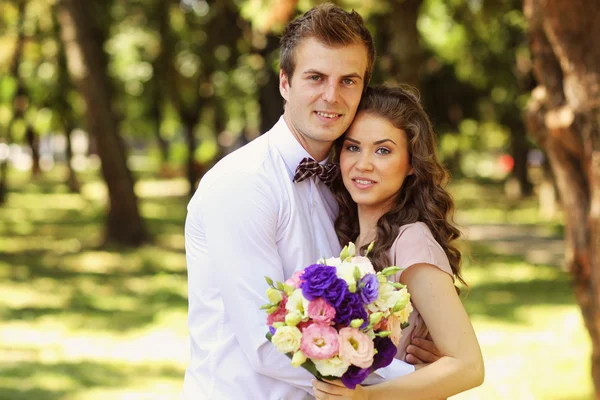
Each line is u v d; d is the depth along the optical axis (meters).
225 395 2.78
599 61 4.84
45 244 19.06
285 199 2.79
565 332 9.33
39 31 21.72
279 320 2.46
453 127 25.55
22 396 7.38
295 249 2.80
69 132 33.00
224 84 23.92
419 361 2.89
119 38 23.19
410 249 2.79
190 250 2.88
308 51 2.77
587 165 5.03
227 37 20.53
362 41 2.81
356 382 2.36
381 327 2.44
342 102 2.79
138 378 8.33
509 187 32.00
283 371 2.62
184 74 23.70
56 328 10.87
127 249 18.50
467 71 22.77
